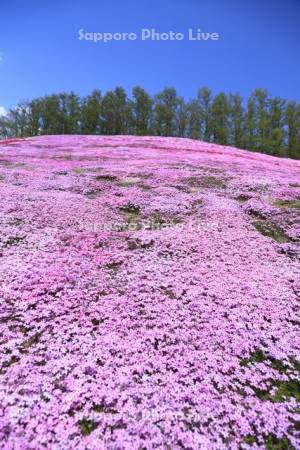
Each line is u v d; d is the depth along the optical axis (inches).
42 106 3390.7
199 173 733.3
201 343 233.3
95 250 368.8
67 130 3508.9
